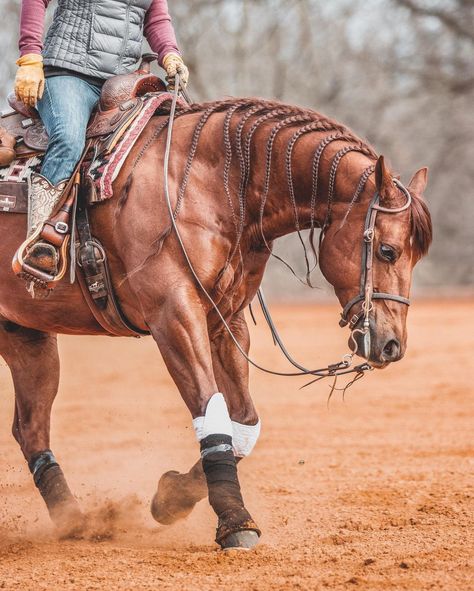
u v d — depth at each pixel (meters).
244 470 15.14
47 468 11.62
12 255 11.03
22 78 10.70
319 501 12.78
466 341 34.31
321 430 19.00
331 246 10.09
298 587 8.58
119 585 8.83
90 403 22.67
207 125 10.49
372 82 78.00
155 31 11.46
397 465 15.38
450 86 78.12
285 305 58.03
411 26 77.50
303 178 10.26
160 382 26.50
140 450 17.38
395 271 9.87
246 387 10.88
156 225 10.19
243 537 9.87
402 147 82.81
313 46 69.19
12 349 11.95
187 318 9.94
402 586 8.57
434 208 88.31
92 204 10.55
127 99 10.83
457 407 21.39
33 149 10.98
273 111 10.52
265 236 10.56
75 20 11.02
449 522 11.23
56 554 10.26
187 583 8.80
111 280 10.61
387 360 9.86
